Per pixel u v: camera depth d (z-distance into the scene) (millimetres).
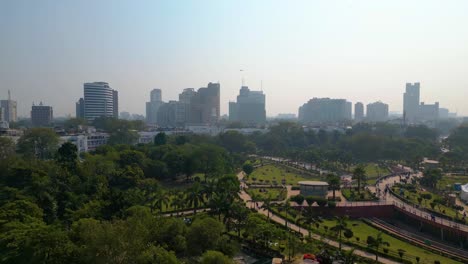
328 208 139250
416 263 90438
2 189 117875
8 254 68250
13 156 157875
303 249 93250
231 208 111000
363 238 110500
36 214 93812
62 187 124562
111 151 192000
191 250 86250
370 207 140750
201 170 197750
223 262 72625
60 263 66250
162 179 199500
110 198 104688
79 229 75062
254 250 99438
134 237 68750
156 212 121375
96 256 64500
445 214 128125
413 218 130500
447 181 196750
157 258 67625
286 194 162750
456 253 102750
